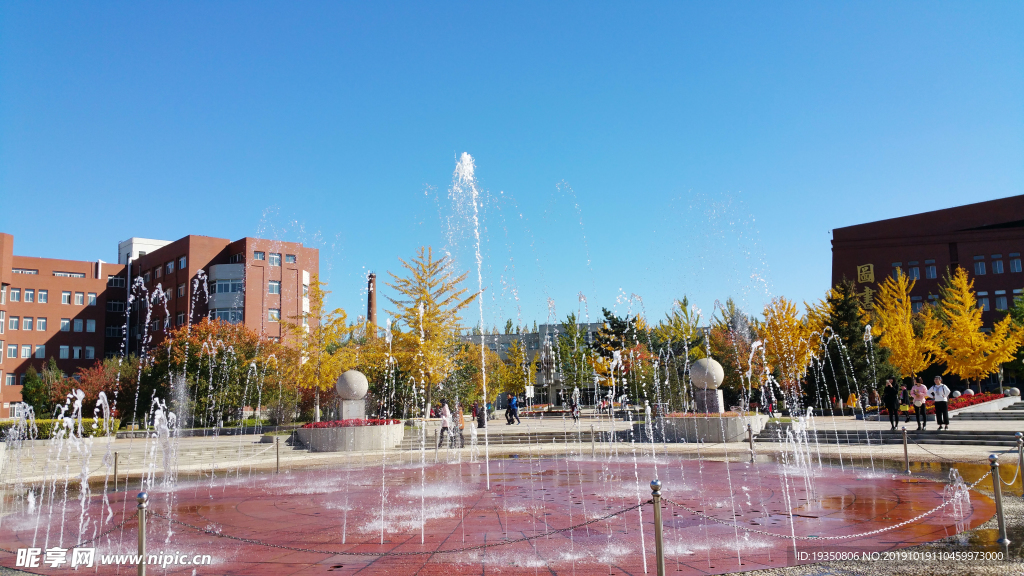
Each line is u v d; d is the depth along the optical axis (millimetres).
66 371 70312
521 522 9461
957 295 47219
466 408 43188
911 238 69312
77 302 72000
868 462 16453
